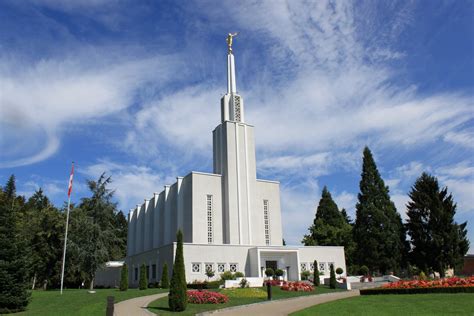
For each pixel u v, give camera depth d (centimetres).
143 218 7456
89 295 3378
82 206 6103
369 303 2481
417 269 6059
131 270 6362
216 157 6147
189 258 4753
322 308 2409
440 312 2028
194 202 5534
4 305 2452
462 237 5369
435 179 5550
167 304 2716
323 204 7956
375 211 6012
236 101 6347
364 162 6475
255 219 5825
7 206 2738
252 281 4153
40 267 6012
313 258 5431
